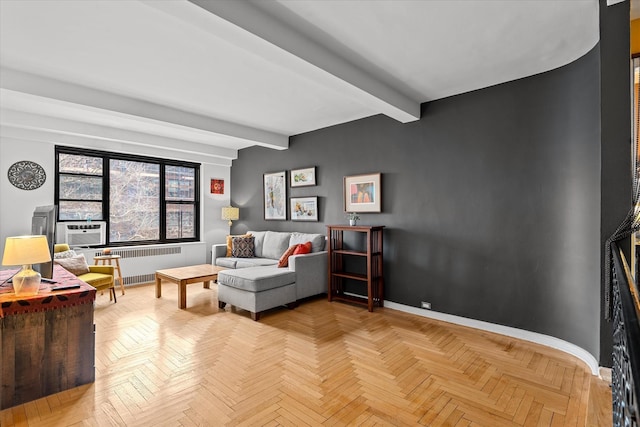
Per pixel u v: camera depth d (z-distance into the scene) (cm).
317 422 193
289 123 486
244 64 292
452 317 367
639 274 214
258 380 240
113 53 272
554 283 300
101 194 541
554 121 300
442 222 376
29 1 203
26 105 384
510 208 328
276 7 213
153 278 577
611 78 221
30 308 217
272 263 502
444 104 375
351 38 251
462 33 244
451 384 235
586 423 182
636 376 57
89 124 462
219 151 636
